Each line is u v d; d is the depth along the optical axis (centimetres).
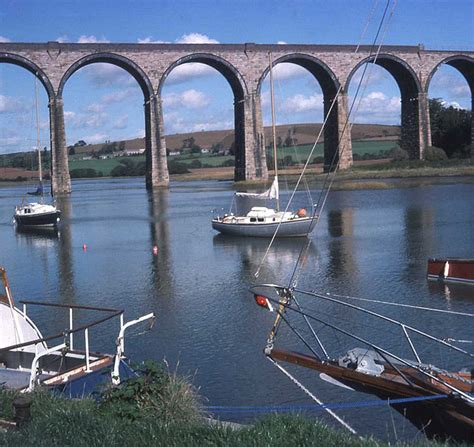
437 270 3156
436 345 2031
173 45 11106
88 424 957
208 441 905
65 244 5112
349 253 4072
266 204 7781
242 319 2506
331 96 11869
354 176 11419
